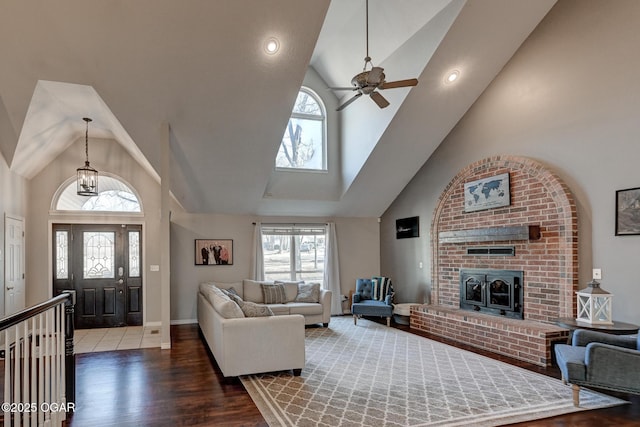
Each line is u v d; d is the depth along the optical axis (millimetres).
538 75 5156
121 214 7129
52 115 5438
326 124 7508
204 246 7469
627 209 4160
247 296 7082
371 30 5723
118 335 6297
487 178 5820
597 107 4473
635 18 4137
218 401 3496
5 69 4270
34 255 6625
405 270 7746
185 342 5754
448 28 4793
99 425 3047
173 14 4027
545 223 4957
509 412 3213
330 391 3699
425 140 6531
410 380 3980
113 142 7145
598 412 3221
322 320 6711
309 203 7590
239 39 4379
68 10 3840
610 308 4020
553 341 4422
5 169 5582
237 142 5719
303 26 4371
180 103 4980
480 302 5840
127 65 4441
